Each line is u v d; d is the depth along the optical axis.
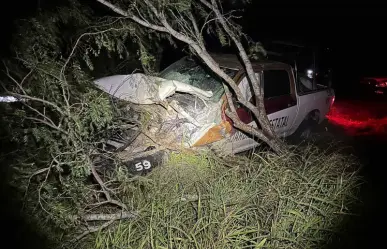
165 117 4.48
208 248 3.10
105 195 3.71
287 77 5.70
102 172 4.14
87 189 3.54
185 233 3.10
